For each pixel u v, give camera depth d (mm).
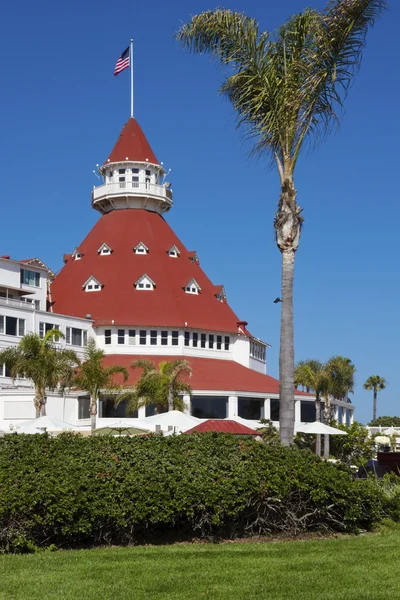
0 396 71625
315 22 25188
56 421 46688
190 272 103188
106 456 18641
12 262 85875
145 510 17156
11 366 61281
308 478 19109
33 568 14625
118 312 93500
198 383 83438
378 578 13734
